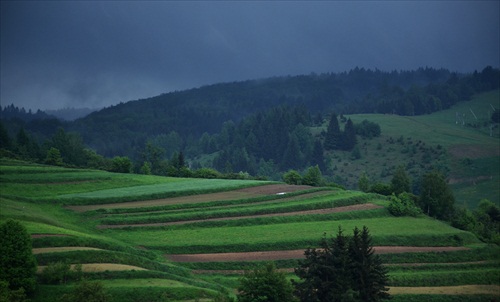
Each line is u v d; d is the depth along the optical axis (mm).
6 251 82188
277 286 79938
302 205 145250
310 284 81188
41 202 138500
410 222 141375
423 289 102125
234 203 146750
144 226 125375
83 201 143500
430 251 121125
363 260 84875
